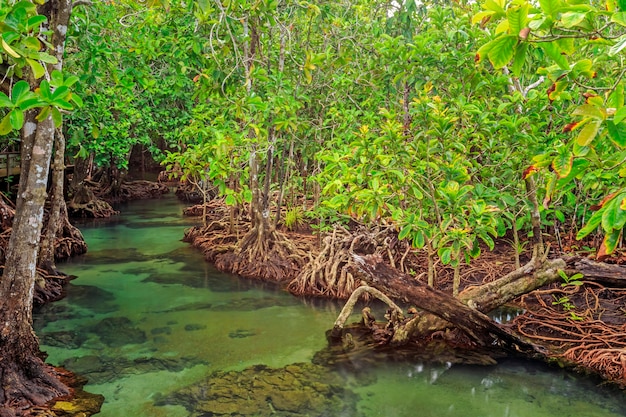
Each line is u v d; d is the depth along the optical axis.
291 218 12.21
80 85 7.74
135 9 9.65
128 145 16.22
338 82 9.88
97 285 8.96
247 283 9.30
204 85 8.67
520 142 6.06
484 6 2.30
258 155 10.20
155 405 4.69
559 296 7.45
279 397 4.88
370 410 4.65
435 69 7.38
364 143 5.92
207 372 5.45
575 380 5.28
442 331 6.28
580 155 2.30
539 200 7.41
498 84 6.43
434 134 5.80
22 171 4.80
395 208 6.37
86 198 16.95
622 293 7.20
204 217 13.23
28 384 4.63
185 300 8.18
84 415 4.45
